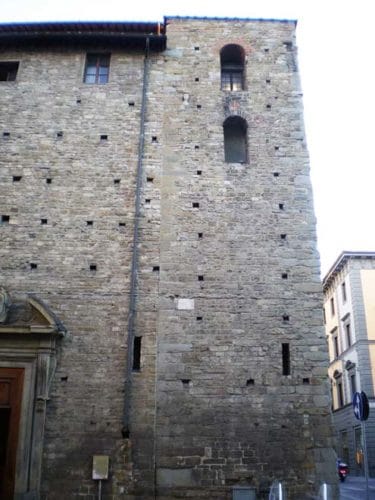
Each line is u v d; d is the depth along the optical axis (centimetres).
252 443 1509
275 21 2111
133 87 1962
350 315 4191
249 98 1958
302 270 1706
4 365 1548
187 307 1642
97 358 1573
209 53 2038
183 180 1809
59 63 2000
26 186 1789
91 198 1775
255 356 1596
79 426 1505
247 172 1833
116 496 1448
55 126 1886
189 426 1518
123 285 1661
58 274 1670
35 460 1457
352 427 4053
